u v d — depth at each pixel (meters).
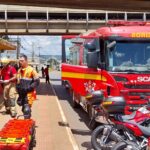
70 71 16.03
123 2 38.03
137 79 12.83
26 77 11.97
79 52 16.12
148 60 13.06
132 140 8.60
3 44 22.83
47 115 16.45
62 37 18.22
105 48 13.13
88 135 12.93
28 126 9.23
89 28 58.38
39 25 57.38
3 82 15.45
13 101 15.24
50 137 11.49
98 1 37.16
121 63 13.01
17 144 7.97
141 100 12.70
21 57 12.10
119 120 8.86
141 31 13.13
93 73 13.80
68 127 13.28
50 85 43.44
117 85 12.83
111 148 8.71
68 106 21.91
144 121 8.65
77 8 39.12
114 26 14.05
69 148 10.10
